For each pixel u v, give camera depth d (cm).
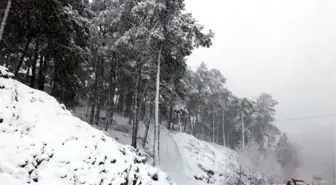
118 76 3019
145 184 1055
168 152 2681
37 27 1418
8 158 650
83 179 794
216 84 5197
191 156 3253
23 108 880
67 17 1446
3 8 1341
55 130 887
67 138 888
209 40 1825
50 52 1546
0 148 663
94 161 888
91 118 2502
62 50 1524
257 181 2764
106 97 3556
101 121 2858
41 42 1605
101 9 2552
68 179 754
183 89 3284
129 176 984
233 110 5622
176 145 2970
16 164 653
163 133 3058
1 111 776
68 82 1803
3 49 1538
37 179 679
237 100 5272
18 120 802
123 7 1995
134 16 1930
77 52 1655
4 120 757
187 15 1839
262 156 3500
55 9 1367
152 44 1919
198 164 3117
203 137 6234
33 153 720
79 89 2448
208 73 4991
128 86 3064
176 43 1866
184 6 1902
